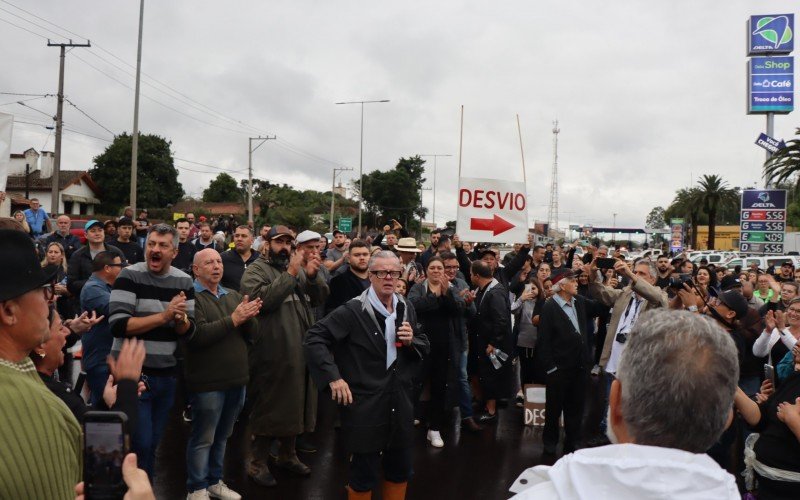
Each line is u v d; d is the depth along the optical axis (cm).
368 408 387
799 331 544
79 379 352
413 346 402
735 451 556
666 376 139
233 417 469
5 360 167
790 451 304
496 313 712
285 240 546
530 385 724
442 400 628
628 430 147
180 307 392
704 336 144
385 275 400
